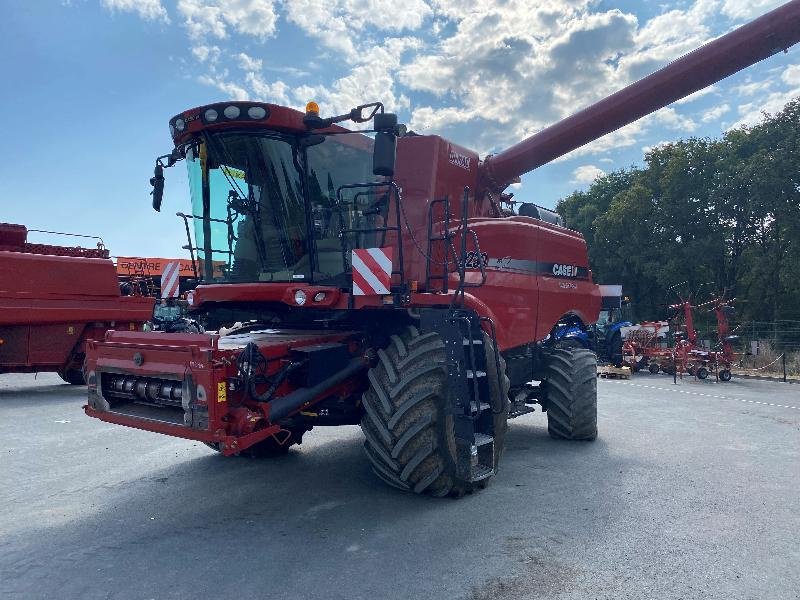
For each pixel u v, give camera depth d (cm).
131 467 611
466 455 476
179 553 392
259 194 524
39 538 419
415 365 468
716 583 350
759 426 849
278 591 338
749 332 2308
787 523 450
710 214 2716
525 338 691
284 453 664
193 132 514
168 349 430
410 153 617
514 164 704
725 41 625
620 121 679
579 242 829
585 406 721
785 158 2312
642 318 3144
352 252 482
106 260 1230
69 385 1284
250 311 596
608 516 464
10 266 1104
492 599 329
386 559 382
